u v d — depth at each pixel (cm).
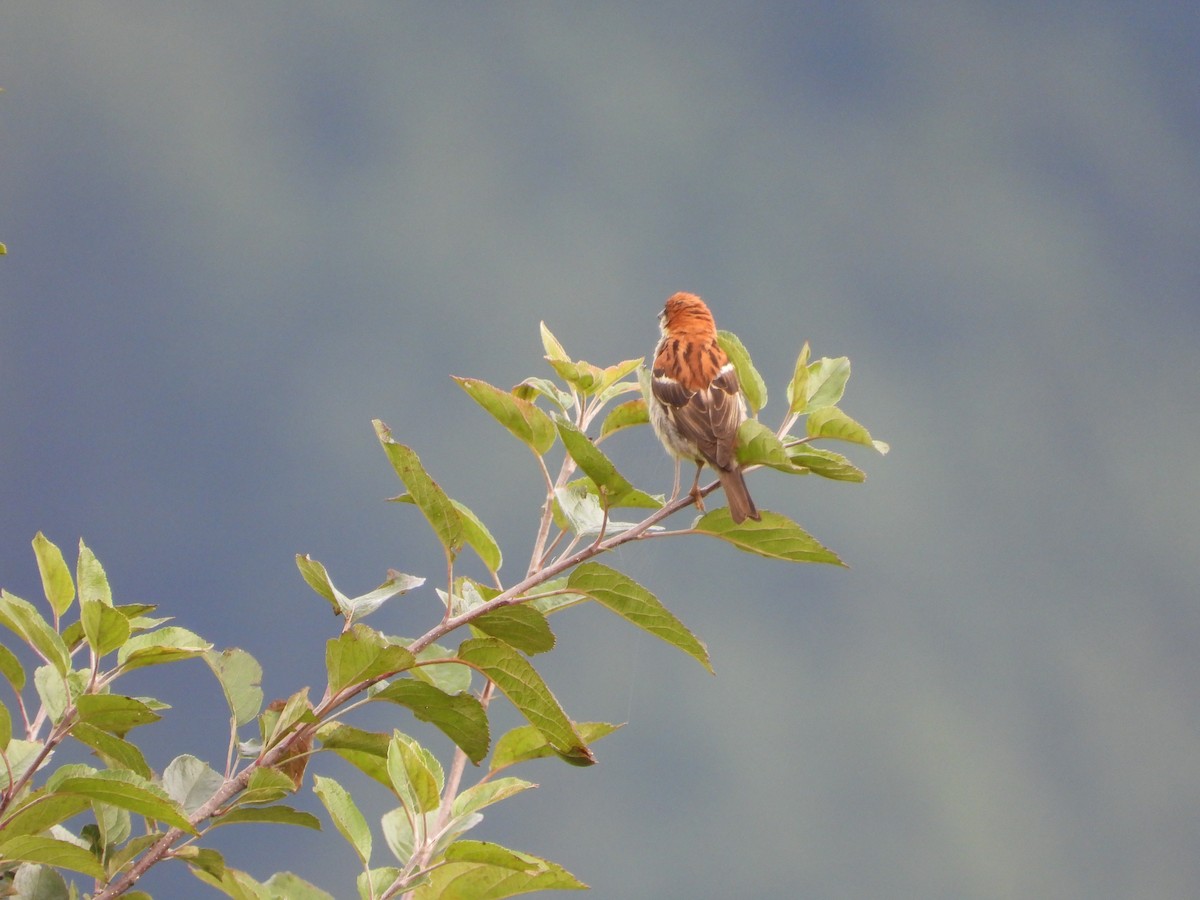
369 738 1036
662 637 1041
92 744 1032
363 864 1040
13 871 1034
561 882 1038
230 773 1038
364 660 1035
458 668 1045
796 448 1053
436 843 1041
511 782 1045
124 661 1038
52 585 1040
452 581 1041
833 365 1059
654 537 1044
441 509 1041
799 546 1044
